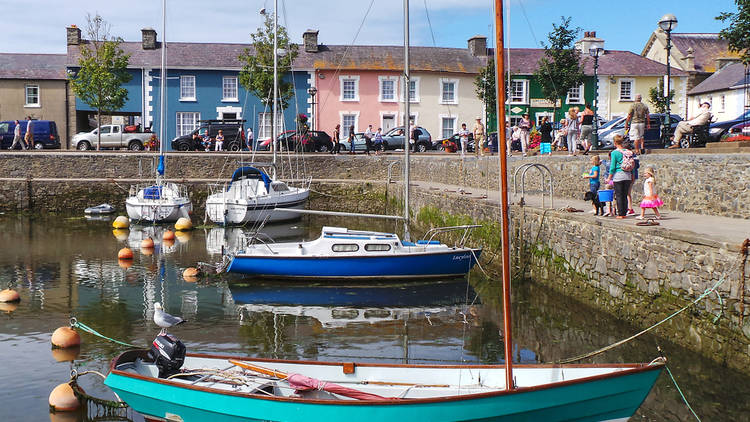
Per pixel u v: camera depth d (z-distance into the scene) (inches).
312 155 1382.9
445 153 1392.7
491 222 721.0
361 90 1657.2
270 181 1146.7
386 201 1306.6
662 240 430.3
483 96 1582.2
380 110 1665.8
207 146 1465.3
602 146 1000.2
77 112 1600.6
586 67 1689.2
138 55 1625.2
